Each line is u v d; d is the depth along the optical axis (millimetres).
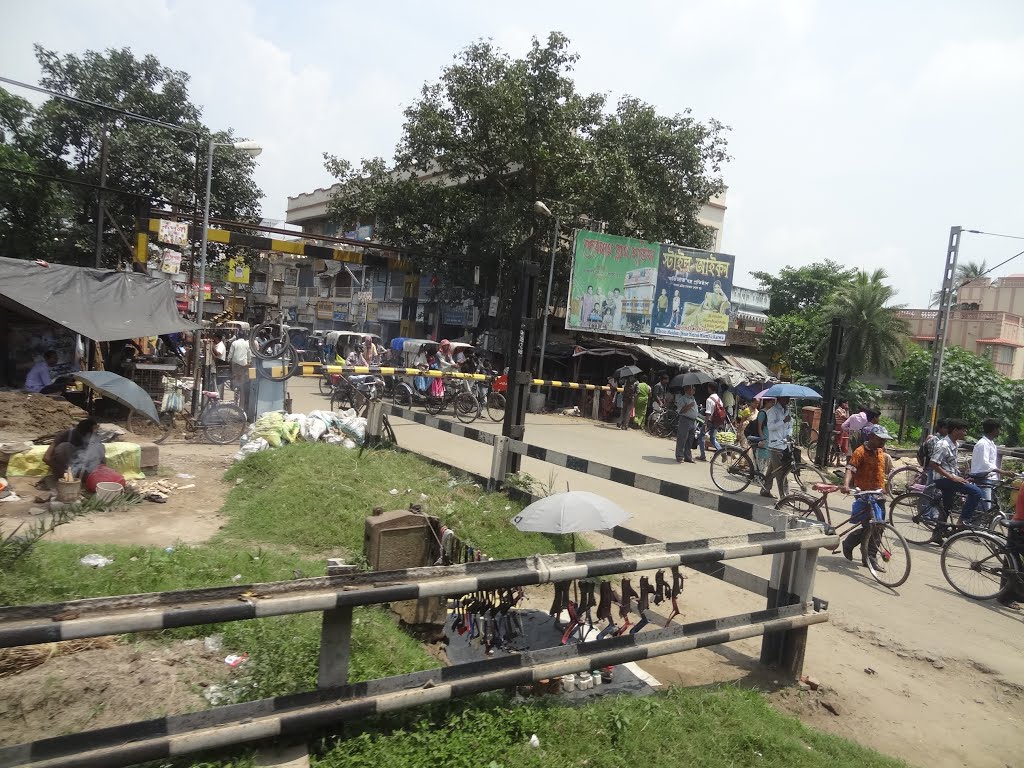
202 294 14086
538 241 23062
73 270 11977
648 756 3102
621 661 3479
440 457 11094
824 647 5320
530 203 22234
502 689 3477
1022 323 40281
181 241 14266
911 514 10477
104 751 2230
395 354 24188
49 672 2994
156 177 20812
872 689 4660
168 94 21359
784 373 29516
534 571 3174
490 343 24047
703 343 25484
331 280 38969
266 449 9125
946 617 6270
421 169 23875
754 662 4789
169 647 3369
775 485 12219
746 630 3994
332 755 2660
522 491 7473
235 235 20641
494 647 4199
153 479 8039
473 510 7066
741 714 3668
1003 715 4527
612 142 23406
